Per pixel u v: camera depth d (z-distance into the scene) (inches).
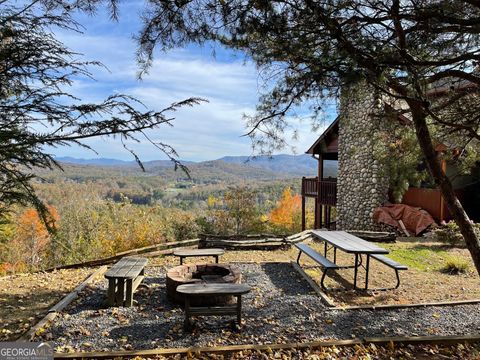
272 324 179.5
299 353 147.3
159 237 684.7
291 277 269.7
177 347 153.1
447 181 176.9
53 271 303.4
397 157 219.1
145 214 766.5
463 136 200.8
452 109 176.4
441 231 401.1
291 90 146.9
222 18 122.4
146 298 218.4
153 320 183.3
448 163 227.1
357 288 242.7
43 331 166.6
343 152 564.7
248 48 140.9
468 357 149.6
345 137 559.2
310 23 122.7
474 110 171.8
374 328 175.2
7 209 81.5
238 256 346.3
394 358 146.6
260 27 124.0
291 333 168.6
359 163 530.0
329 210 666.2
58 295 223.8
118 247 673.0
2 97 85.6
